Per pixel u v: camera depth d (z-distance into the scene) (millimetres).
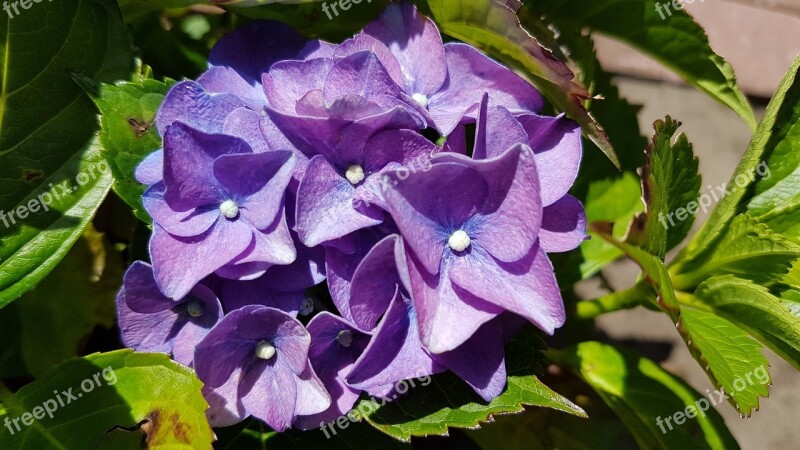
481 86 328
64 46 340
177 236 299
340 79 302
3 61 331
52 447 318
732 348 344
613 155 333
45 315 366
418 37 327
